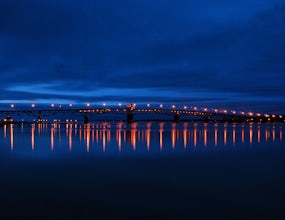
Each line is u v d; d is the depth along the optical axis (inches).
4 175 1016.9
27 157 1467.8
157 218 621.6
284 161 1328.7
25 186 864.9
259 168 1154.0
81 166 1198.3
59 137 2952.8
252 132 3988.7
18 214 637.3
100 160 1364.4
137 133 3725.4
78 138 2797.7
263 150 1772.9
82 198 747.4
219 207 683.4
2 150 1781.5
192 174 1037.2
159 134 3472.0
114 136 3090.6
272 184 889.5
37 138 2819.9
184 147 1952.5
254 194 783.7
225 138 2795.3
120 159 1398.9
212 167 1175.6
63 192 801.6
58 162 1307.8
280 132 3976.4
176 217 626.5
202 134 3479.3
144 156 1499.8
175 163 1279.5
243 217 625.3
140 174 1035.3
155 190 823.1
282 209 669.3
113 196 767.1
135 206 689.0
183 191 813.9
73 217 622.2
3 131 4439.0
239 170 1113.4
